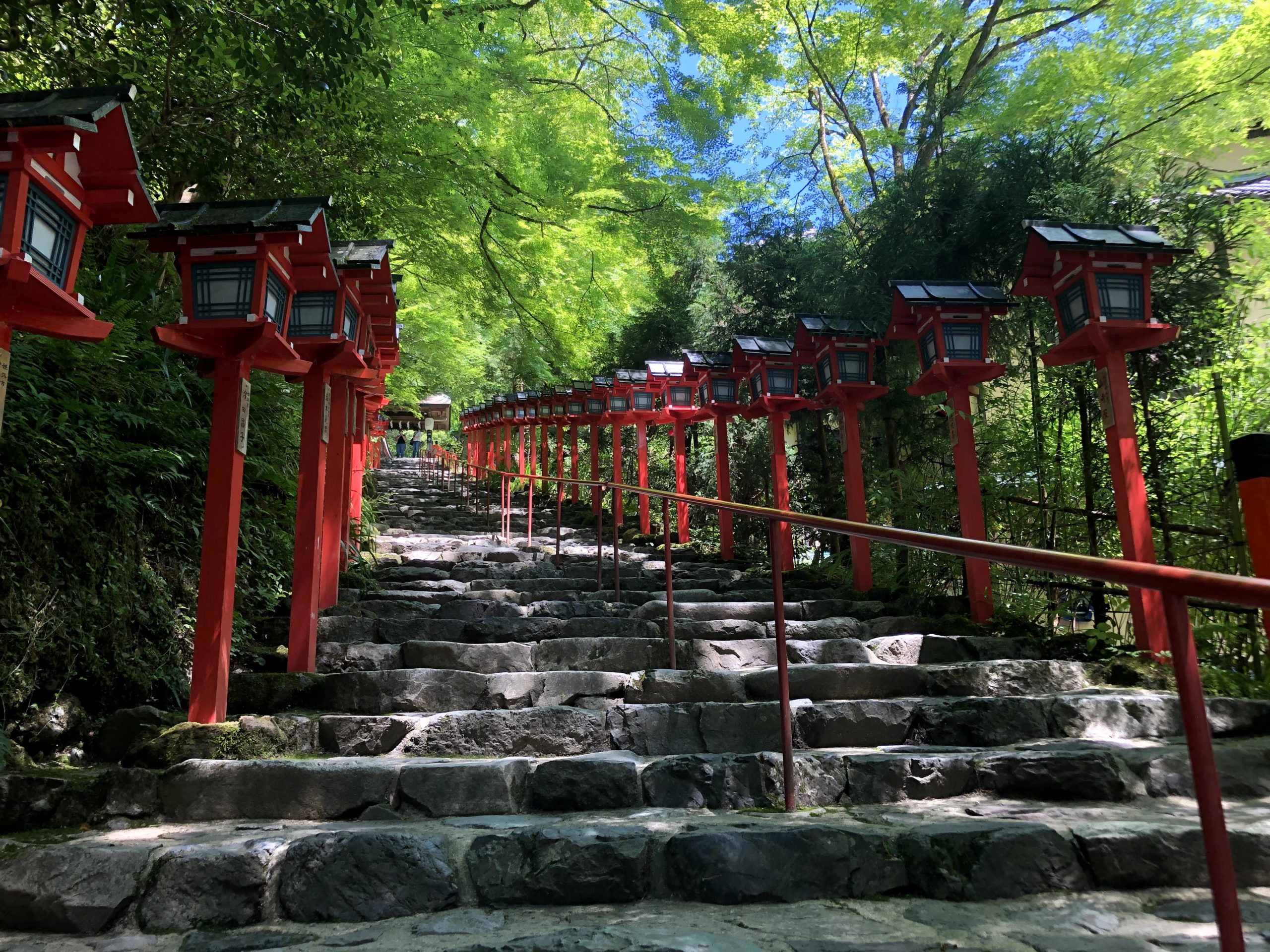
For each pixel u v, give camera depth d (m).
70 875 2.40
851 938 2.19
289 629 4.36
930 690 4.25
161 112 5.52
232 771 2.99
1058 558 1.82
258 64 4.99
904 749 3.63
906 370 7.48
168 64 5.31
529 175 9.25
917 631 5.41
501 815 3.02
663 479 12.51
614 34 11.81
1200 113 8.55
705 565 8.08
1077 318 4.54
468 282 10.02
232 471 3.48
